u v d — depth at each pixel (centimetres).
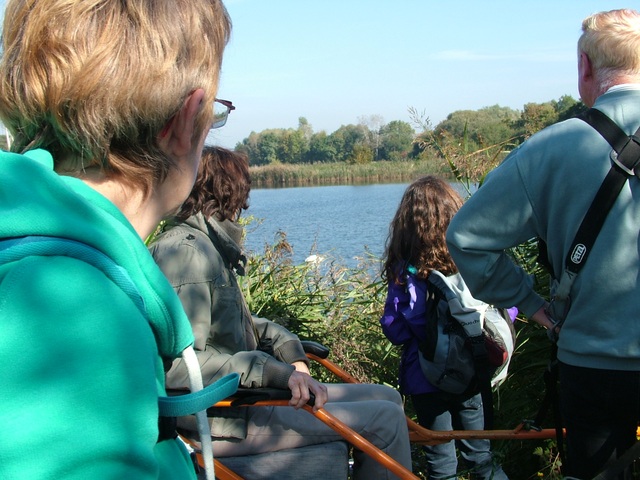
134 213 96
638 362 209
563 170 214
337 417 271
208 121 102
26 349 73
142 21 90
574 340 218
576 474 227
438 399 333
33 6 91
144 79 89
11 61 92
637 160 206
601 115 214
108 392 75
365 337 476
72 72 87
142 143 93
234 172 275
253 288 491
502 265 238
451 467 340
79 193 88
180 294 254
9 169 82
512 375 393
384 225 1338
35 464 70
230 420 259
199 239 265
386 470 275
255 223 756
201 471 230
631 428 219
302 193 3095
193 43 95
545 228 226
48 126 93
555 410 256
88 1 90
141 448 76
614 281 208
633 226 207
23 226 77
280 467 263
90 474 73
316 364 449
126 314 80
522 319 393
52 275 76
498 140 481
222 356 250
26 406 71
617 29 219
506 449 302
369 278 555
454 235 237
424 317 326
